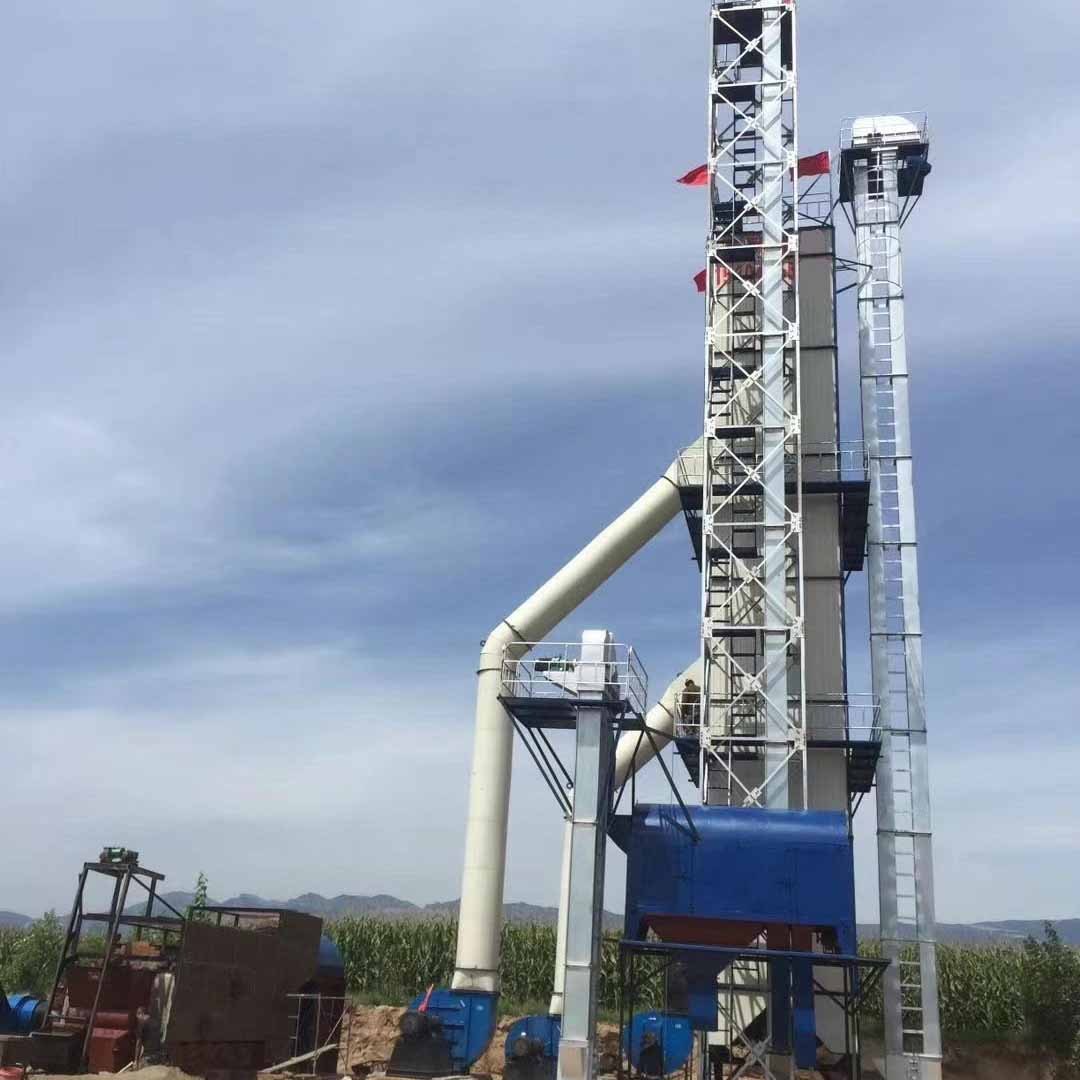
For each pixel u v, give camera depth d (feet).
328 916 186.29
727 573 118.21
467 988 108.06
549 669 88.38
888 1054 103.50
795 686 112.88
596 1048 79.87
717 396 123.54
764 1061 86.38
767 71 128.88
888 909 108.17
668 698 126.11
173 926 90.48
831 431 122.21
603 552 124.06
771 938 85.20
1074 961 133.08
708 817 88.12
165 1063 80.48
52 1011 85.46
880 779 112.16
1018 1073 128.36
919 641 115.96
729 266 127.44
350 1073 100.07
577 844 82.12
